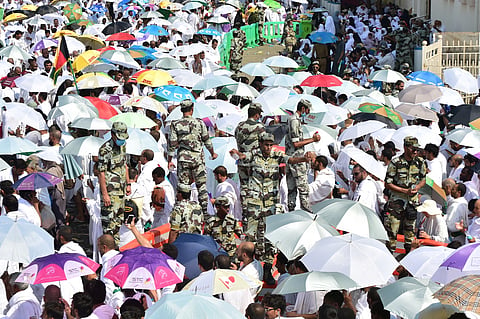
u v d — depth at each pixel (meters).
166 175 30.91
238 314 16.39
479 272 19.25
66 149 29.39
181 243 23.50
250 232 26.11
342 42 60.03
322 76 40.72
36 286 22.19
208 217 28.02
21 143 29.20
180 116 33.28
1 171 29.42
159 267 19.48
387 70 43.97
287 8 86.75
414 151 25.94
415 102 37.09
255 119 27.02
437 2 70.25
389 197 26.59
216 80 39.09
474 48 58.69
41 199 28.36
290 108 34.59
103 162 26.20
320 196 29.52
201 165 27.86
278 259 24.69
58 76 41.84
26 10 64.69
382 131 33.00
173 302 16.23
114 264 19.84
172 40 61.50
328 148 34.41
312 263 20.33
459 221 27.50
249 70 44.06
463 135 31.89
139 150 29.17
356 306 20.78
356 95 39.84
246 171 26.78
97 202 28.67
